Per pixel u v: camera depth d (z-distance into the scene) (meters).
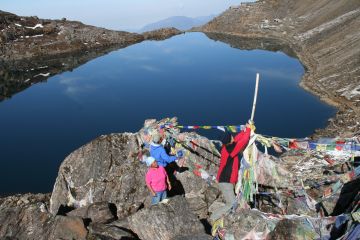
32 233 10.27
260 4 86.19
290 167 12.20
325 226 7.35
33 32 74.12
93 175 12.25
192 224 9.30
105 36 79.12
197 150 11.99
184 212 9.49
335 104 30.45
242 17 84.38
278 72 44.81
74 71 56.16
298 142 8.06
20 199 15.52
